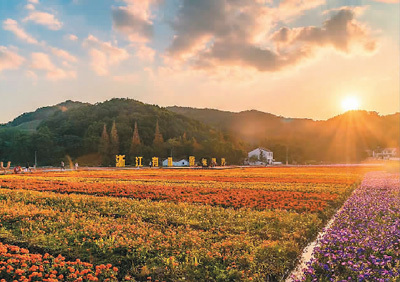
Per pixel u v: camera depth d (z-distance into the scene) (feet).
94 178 127.54
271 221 49.01
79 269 30.17
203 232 42.45
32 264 30.42
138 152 374.02
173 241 37.32
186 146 401.49
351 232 41.98
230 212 54.44
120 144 403.34
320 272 31.45
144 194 75.77
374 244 36.55
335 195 79.15
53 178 123.24
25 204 60.13
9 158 380.78
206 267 31.24
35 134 393.29
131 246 35.27
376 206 62.34
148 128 459.32
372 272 29.43
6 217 46.60
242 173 177.88
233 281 29.07
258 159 433.07
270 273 31.35
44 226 43.42
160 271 30.71
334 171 207.92
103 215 52.90
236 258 32.86
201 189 87.81
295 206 62.80
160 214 51.39
